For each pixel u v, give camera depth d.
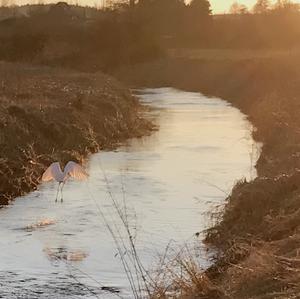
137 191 21.59
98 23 93.00
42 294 12.77
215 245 15.71
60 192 21.45
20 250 15.69
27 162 23.16
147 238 16.45
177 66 79.38
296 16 108.00
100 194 21.23
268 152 26.89
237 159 27.47
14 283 13.45
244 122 40.44
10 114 26.81
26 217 18.58
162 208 19.41
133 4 104.50
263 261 11.89
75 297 12.58
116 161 27.19
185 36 110.12
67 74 61.19
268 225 15.02
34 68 66.88
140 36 89.81
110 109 37.34
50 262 14.79
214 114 45.34
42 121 27.67
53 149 25.95
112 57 86.31
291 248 12.50
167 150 30.16
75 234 16.95
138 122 38.34
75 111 32.25
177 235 16.70
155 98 58.81
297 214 14.63
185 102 54.72
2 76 50.56
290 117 31.70
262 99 44.38
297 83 44.09
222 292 11.32
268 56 76.94
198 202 19.98
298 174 17.48
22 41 83.50
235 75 61.97
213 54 88.94
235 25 112.00
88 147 29.19
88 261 14.84
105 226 17.56
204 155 28.64
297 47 97.50
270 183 17.53
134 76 81.06
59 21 108.06
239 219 16.36
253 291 10.80
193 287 11.69
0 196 20.41
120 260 14.75
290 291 10.02
